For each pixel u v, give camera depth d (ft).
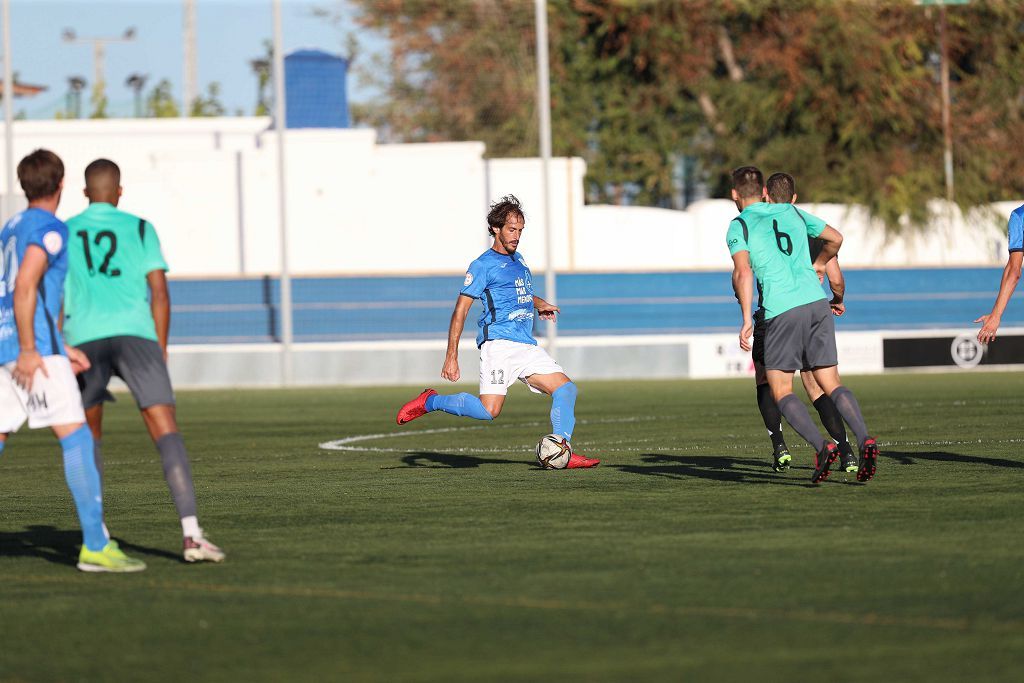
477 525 92.27
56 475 139.64
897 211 409.90
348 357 346.33
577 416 210.59
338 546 84.43
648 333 391.86
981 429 165.89
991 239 417.69
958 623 59.98
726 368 350.84
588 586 69.51
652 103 458.91
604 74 459.73
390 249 399.44
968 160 434.30
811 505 98.73
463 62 441.68
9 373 77.36
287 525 94.68
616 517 94.63
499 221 127.65
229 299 386.11
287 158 396.37
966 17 439.22
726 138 456.04
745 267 107.65
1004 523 88.48
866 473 104.83
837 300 115.75
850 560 75.25
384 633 60.39
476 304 389.19
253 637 60.29
